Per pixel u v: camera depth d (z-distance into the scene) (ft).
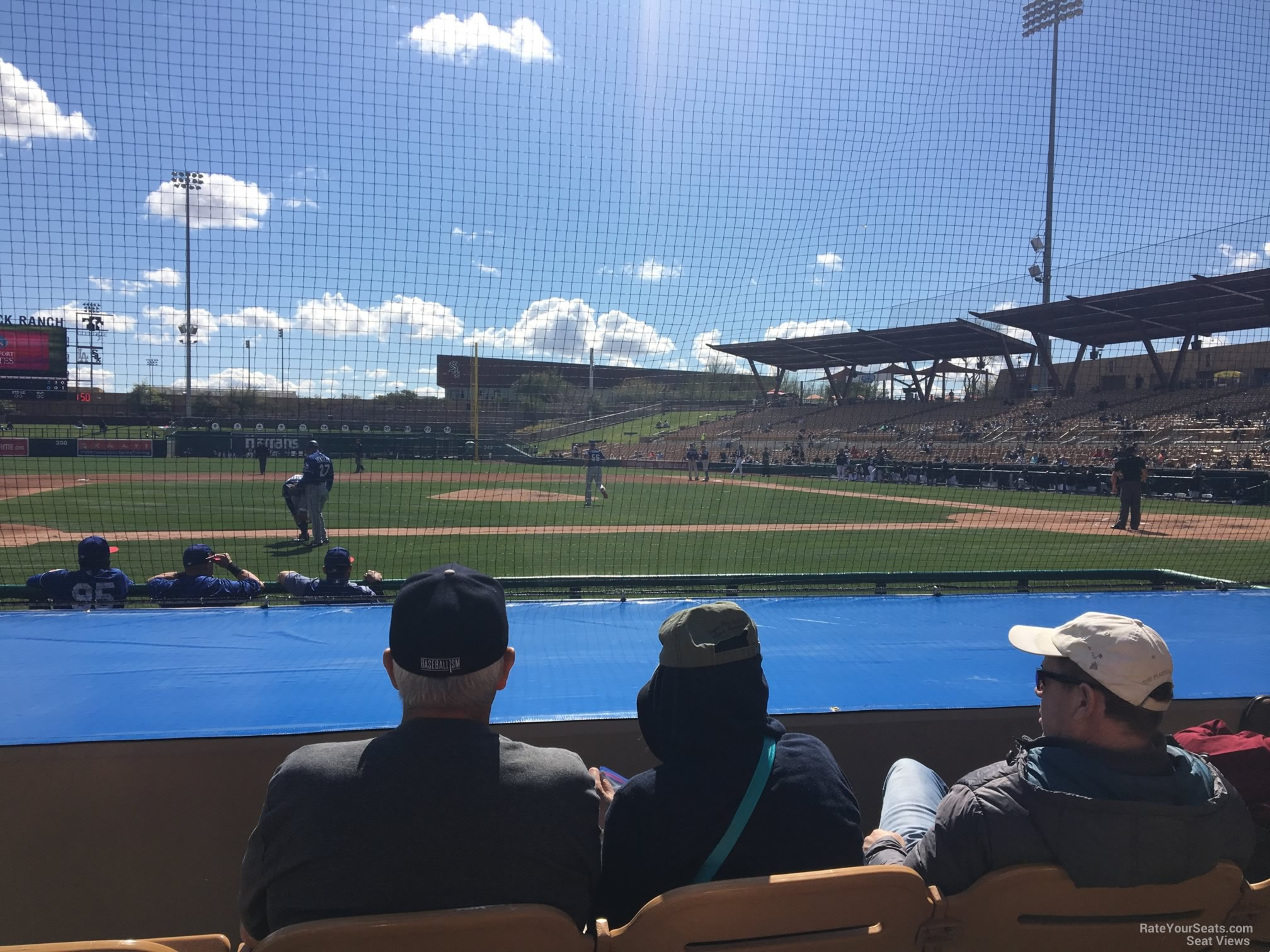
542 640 12.31
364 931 4.09
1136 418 85.51
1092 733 5.40
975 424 96.22
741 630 5.52
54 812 8.08
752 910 4.53
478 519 44.52
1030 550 34.50
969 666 11.19
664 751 5.66
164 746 8.18
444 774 4.62
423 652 4.88
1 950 4.17
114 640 11.91
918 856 5.66
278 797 4.66
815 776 5.31
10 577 26.81
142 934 8.27
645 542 35.63
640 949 4.49
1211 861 5.04
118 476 71.26
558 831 4.71
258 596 18.17
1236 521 47.80
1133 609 15.02
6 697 9.41
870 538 38.11
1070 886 5.01
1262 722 9.32
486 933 4.22
